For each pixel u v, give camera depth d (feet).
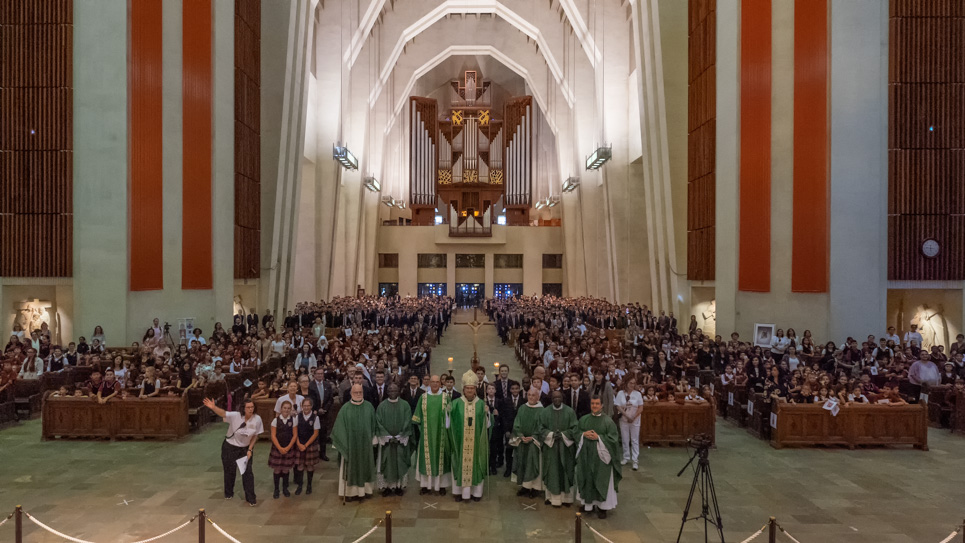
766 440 36.58
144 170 56.70
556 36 122.42
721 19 63.77
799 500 26.35
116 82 54.19
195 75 63.41
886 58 53.47
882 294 53.31
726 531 23.08
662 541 22.25
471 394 26.00
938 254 53.01
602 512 24.27
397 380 35.24
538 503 25.91
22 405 40.06
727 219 62.39
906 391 41.86
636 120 102.99
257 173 78.79
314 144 104.42
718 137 64.54
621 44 105.09
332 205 105.40
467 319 129.39
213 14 65.41
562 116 141.38
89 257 53.72
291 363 58.70
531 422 25.98
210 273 65.21
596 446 24.36
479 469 25.91
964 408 37.50
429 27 135.64
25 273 53.26
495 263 158.51
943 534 22.88
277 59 80.84
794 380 38.11
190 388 38.55
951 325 54.65
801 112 55.01
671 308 79.51
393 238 156.66
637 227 104.99
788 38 56.03
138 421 35.37
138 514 24.27
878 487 28.04
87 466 30.30
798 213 55.06
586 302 105.19
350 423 25.71
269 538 22.16
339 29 103.40
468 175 160.56
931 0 53.06
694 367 49.37
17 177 53.52
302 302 96.48
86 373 44.96
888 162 53.47
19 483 27.78
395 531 22.86
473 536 22.50
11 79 53.52
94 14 53.93
